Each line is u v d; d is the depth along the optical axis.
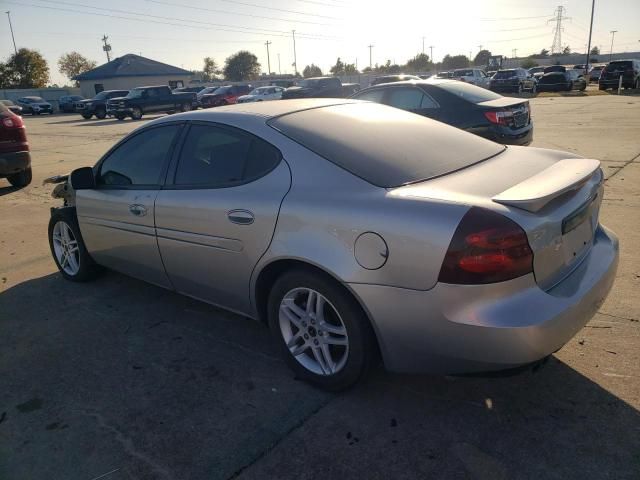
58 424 2.70
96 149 14.13
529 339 2.17
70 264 4.60
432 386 2.84
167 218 3.34
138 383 3.03
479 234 2.15
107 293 4.34
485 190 2.46
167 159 3.46
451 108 7.54
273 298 2.89
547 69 40.16
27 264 5.11
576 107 19.44
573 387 2.75
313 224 2.57
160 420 2.69
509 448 2.36
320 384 2.84
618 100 22.03
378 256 2.36
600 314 3.46
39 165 11.41
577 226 2.56
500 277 2.16
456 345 2.26
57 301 4.22
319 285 2.62
